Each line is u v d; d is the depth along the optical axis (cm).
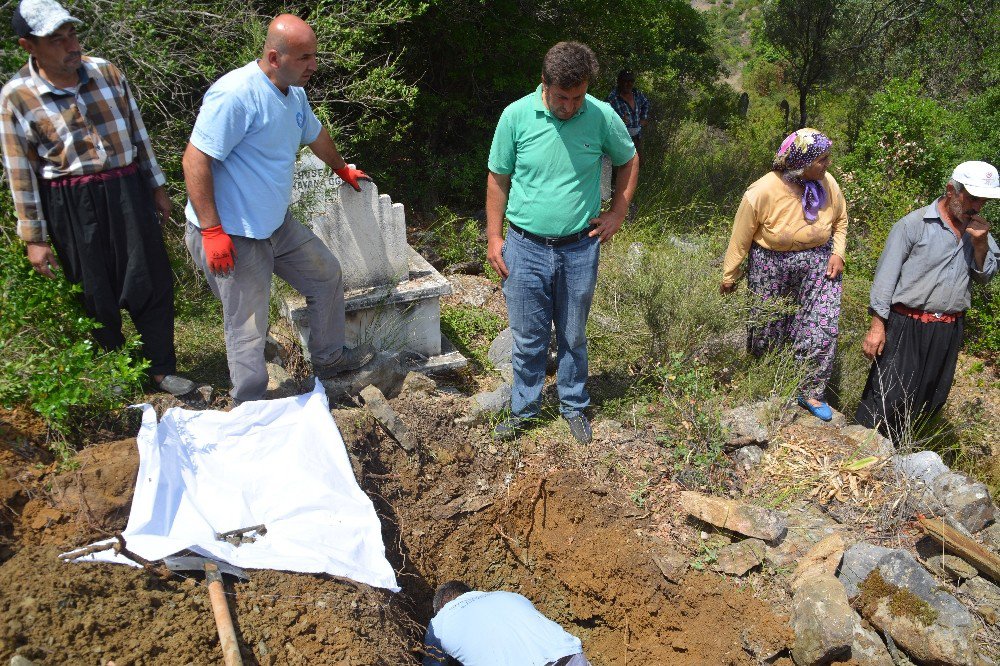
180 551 273
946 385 441
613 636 362
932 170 793
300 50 296
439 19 745
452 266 632
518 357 398
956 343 428
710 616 331
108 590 254
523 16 816
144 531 286
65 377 304
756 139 1412
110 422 338
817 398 451
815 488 385
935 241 405
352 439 358
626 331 472
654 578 348
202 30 538
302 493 318
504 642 280
